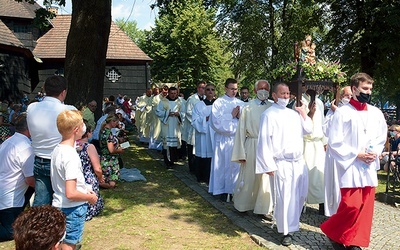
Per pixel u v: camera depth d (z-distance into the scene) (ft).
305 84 17.03
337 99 18.02
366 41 53.93
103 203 20.29
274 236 16.03
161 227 17.28
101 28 28.71
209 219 18.49
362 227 13.64
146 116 43.47
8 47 64.39
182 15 116.37
